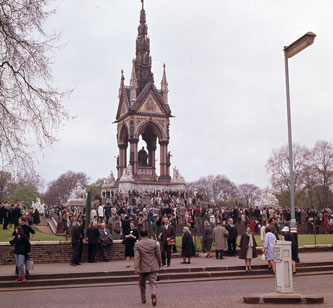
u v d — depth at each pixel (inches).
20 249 761.0
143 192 2878.9
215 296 625.3
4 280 773.3
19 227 768.9
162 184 2967.5
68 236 1437.0
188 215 1909.4
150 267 553.9
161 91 3161.9
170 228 940.6
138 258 553.9
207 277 867.4
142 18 3284.9
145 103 3031.5
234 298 604.7
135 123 2984.7
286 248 586.6
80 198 2534.5
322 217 2193.7
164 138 3051.2
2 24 871.7
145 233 565.3
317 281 792.3
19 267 756.0
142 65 3218.5
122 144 3189.0
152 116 3038.9
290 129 914.7
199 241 1280.8
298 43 877.8
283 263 582.9
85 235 1162.0
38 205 2367.1
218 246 1108.5
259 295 570.9
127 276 822.5
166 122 3070.9
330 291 665.0
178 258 1150.3
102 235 1073.5
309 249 1291.8
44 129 892.0
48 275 791.1
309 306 527.5
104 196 2883.9
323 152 3356.3
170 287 736.3
